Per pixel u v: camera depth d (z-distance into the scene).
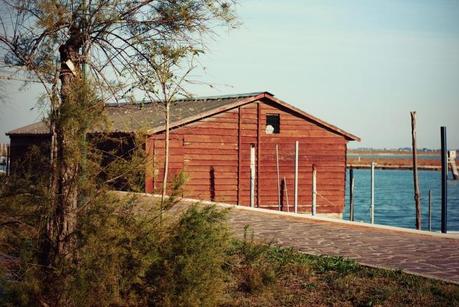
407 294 7.96
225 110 26.42
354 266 9.55
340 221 15.84
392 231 14.25
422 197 57.62
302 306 7.69
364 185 77.31
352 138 29.72
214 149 26.09
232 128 26.70
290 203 28.16
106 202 6.29
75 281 5.98
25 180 6.21
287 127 28.19
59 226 6.25
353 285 8.52
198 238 6.71
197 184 25.58
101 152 6.42
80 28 7.20
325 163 29.03
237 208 18.41
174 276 6.65
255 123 27.38
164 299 6.56
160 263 6.63
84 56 7.20
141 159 6.59
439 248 11.76
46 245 6.25
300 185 28.44
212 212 7.04
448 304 7.54
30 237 6.16
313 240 12.52
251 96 26.97
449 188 72.12
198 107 27.56
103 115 6.34
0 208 6.05
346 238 12.91
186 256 6.65
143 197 6.64
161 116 25.73
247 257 9.05
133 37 7.40
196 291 6.64
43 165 6.33
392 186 74.94
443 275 9.09
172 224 6.84
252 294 8.09
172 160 24.78
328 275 9.08
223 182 26.34
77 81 6.53
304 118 28.59
